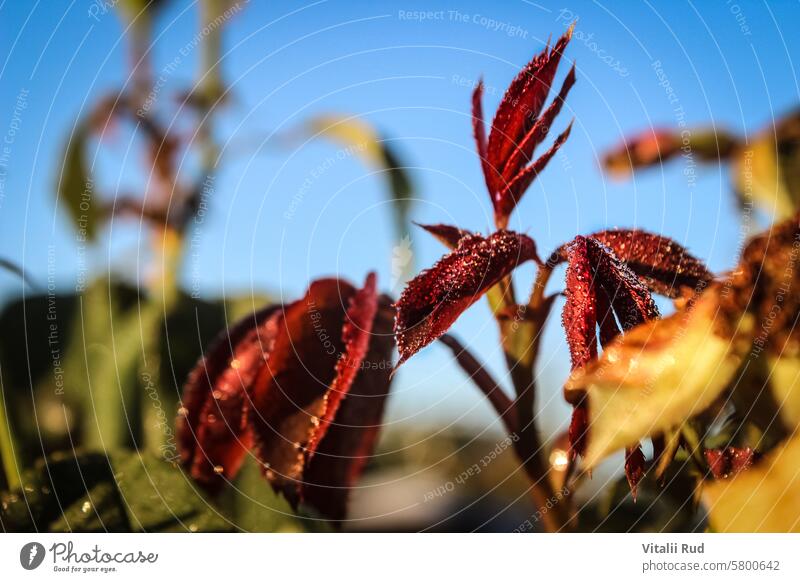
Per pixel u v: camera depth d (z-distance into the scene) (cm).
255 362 21
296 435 20
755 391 17
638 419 17
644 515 21
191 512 22
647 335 17
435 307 18
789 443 17
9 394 28
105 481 22
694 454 18
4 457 22
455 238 19
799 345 17
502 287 19
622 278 18
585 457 17
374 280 21
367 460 21
